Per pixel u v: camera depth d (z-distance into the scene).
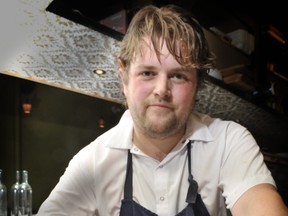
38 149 2.16
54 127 2.24
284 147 5.55
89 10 1.51
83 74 1.72
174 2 1.90
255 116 3.17
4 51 1.38
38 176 2.15
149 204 1.20
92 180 1.25
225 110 2.87
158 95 1.03
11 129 2.05
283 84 3.47
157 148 1.20
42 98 2.18
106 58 1.50
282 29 3.35
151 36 1.05
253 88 2.54
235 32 2.55
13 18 1.11
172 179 1.21
